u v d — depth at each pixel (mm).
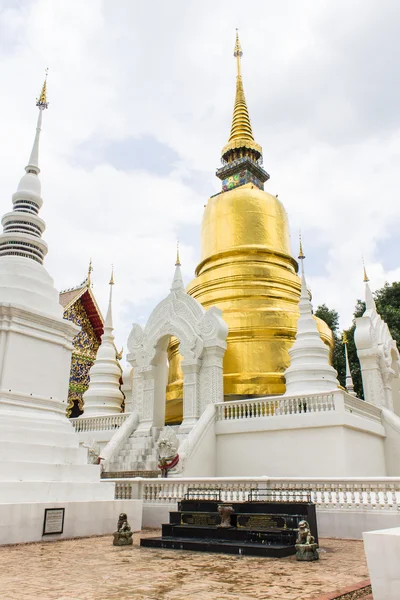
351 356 42844
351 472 17141
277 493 13453
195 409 21328
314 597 6328
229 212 29922
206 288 28016
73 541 11391
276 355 24234
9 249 14453
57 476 12359
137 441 21703
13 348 12938
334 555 9758
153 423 22719
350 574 7875
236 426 19594
